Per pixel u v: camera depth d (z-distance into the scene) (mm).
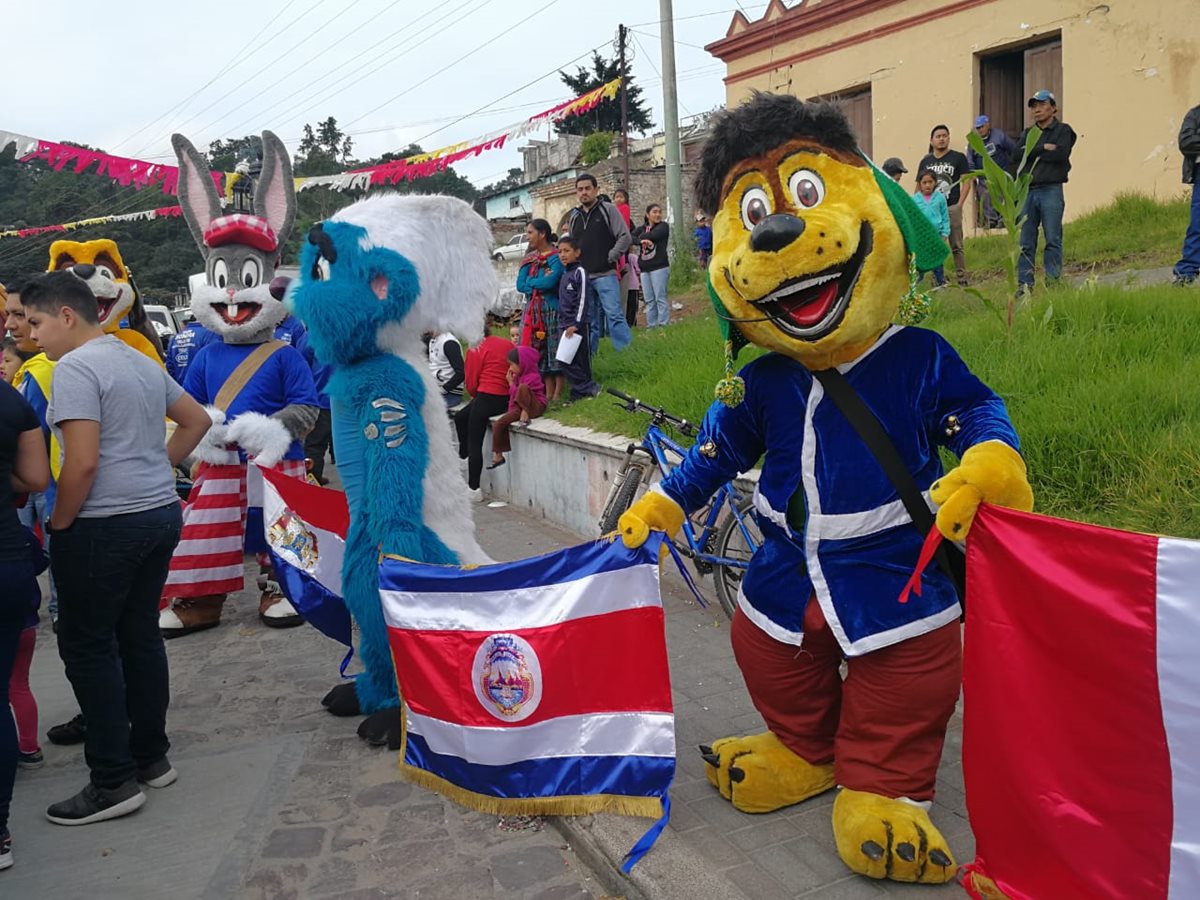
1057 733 2363
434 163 13273
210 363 6055
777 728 3453
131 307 6078
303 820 3666
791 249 2811
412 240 4258
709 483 3402
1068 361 5195
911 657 2969
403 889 3207
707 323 9664
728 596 5277
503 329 12531
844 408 2979
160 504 3670
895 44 14766
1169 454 4105
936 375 2957
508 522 8359
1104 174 12555
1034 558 2408
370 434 4086
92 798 3695
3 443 3291
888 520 2959
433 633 3650
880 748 3039
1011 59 14195
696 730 4125
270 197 6188
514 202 37594
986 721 2506
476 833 3537
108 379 3510
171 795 3898
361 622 4195
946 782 3547
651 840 3160
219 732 4516
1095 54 12484
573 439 7539
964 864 2973
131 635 3846
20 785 4070
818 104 3031
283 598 6098
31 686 5281
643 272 11234
